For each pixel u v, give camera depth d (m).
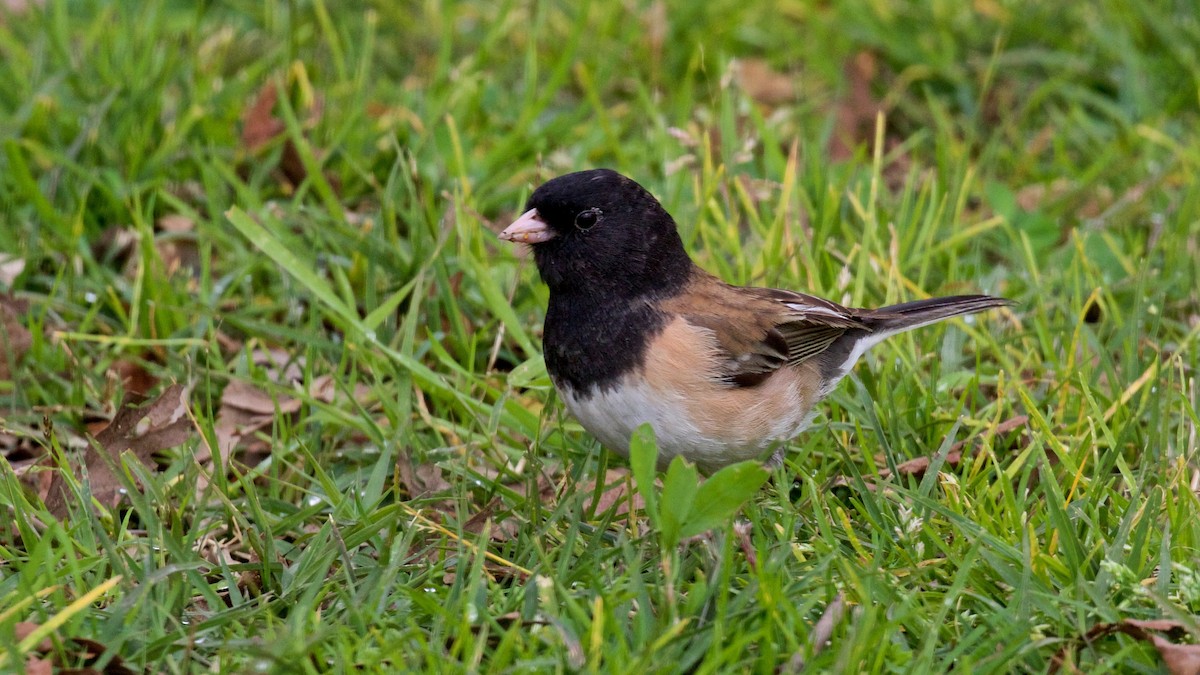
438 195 10.92
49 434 8.06
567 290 7.57
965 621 6.67
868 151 12.41
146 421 9.01
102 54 11.95
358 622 6.48
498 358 9.80
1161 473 7.60
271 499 7.96
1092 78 13.07
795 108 12.34
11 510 7.61
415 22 13.67
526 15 13.66
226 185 11.15
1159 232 10.53
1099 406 8.61
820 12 14.20
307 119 11.45
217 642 6.46
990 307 8.52
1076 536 6.96
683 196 11.04
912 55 13.25
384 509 7.44
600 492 7.73
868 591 6.66
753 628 6.50
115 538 7.44
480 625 6.63
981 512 7.31
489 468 8.49
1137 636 6.41
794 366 7.80
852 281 9.77
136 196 10.12
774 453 7.88
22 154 11.05
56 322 9.83
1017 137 12.32
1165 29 13.08
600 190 7.46
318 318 9.58
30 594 6.48
